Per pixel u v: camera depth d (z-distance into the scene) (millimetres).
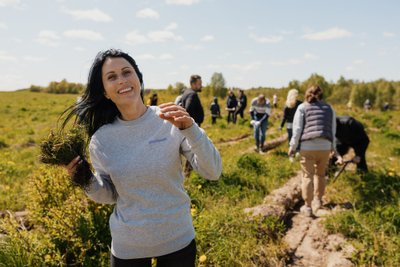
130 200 2066
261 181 6742
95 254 3727
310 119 5449
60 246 3725
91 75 2107
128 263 2090
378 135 13922
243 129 16875
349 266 4027
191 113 6762
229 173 6918
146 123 2068
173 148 2029
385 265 3908
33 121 23297
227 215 4719
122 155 2053
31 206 4258
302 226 5113
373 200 5812
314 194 5758
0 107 33250
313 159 5520
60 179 4160
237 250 4074
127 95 2029
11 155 9930
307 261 4266
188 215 2162
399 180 6465
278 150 10422
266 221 4781
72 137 2023
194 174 6320
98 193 2119
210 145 1975
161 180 2027
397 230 4602
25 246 3562
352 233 4637
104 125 2182
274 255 4188
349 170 7812
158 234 2031
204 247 4012
